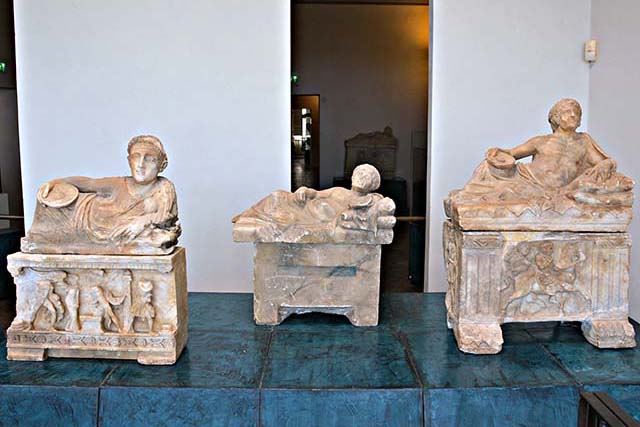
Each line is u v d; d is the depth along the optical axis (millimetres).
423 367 2162
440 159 3477
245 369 2143
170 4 3389
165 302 2207
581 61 3445
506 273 2311
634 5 2930
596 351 2324
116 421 1983
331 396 1964
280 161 3496
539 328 2611
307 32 5227
